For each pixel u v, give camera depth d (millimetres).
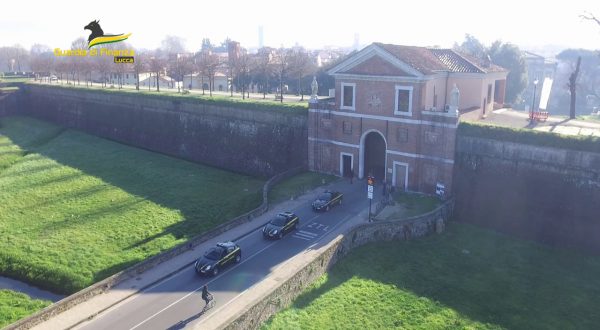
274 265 34531
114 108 86250
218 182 59469
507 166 43406
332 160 54875
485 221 44906
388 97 48469
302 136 58188
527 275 36094
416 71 45344
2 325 29891
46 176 62688
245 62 107875
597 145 38812
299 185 51656
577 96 110750
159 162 69375
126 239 42281
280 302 29625
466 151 45344
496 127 43469
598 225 39375
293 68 99938
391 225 40375
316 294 32094
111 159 71000
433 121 46125
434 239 41688
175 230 44125
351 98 51406
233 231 40625
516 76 82500
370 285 33781
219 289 31359
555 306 31953
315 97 55125
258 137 63281
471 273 36188
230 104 66000
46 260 38344
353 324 29156
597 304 32312
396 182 50000
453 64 53406
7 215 49031
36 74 140250
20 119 105000
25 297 33844
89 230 44625
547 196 41562
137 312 28812
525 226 42750
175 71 116000
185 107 72438
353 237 38000
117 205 51219
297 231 40469
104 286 31172
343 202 46688
